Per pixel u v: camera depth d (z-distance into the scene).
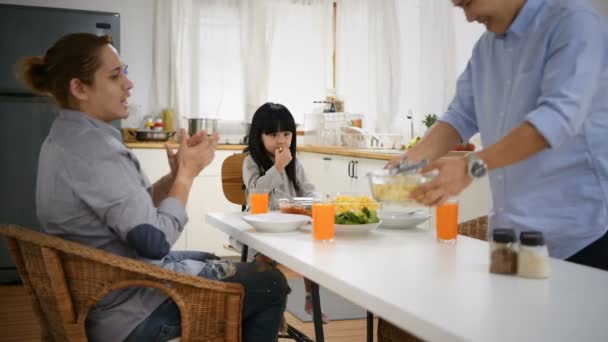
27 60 1.67
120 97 1.70
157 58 5.53
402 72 5.22
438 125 1.94
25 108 4.51
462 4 1.67
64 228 1.61
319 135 5.46
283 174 2.75
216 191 5.16
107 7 5.43
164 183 2.00
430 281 1.27
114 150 1.59
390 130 5.29
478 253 1.56
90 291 1.50
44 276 1.55
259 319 1.80
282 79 5.99
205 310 1.59
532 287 1.23
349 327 3.40
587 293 1.18
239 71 5.78
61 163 1.58
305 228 1.98
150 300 1.61
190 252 2.04
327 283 1.34
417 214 2.05
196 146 1.77
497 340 0.92
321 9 6.02
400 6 5.20
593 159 1.54
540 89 1.58
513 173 1.64
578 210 1.56
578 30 1.47
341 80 6.00
